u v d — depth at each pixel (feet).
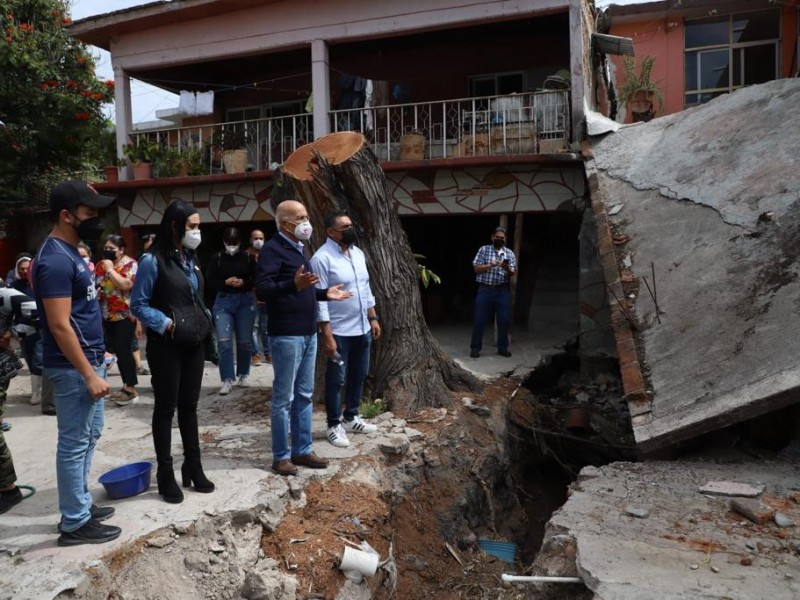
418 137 35.09
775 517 12.65
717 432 17.79
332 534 14.14
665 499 14.03
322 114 37.58
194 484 14.23
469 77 44.88
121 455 17.57
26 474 16.06
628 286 23.12
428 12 35.35
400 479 17.44
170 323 12.78
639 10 45.34
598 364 29.84
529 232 44.86
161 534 12.28
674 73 46.34
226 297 24.54
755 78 45.16
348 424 18.78
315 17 37.27
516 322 39.99
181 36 39.88
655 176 28.63
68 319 10.96
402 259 21.25
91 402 11.62
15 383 27.84
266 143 46.42
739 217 22.72
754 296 18.93
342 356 17.62
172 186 39.40
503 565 17.48
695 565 11.15
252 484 14.69
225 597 12.21
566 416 26.16
